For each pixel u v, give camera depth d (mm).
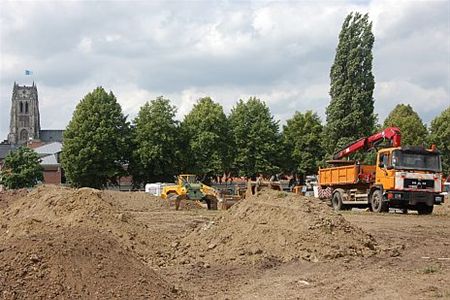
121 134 63281
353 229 16125
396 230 21484
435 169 30000
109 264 9867
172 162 63312
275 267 14102
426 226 22969
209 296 11203
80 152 60625
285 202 16938
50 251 9695
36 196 20094
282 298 10812
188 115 67125
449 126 74125
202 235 16875
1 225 17938
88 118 61688
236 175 67938
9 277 9148
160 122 62812
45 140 159250
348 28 60156
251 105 68000
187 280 12883
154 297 9570
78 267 9555
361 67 59719
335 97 60031
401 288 10961
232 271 13805
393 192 29672
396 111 79750
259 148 67000
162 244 16859
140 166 62906
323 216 16062
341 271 13125
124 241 16281
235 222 16734
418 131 74125
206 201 38375
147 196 37000
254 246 15219
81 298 9070
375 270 12992
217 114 65500
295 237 15281
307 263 14242
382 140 34062
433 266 13250
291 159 70812
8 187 66562
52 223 17266
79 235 10633
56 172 89562
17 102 163000
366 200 32906
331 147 60031
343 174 34875
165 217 27891
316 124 70812
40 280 9180
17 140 162125
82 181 61688
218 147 65188
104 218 17266
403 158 29719
